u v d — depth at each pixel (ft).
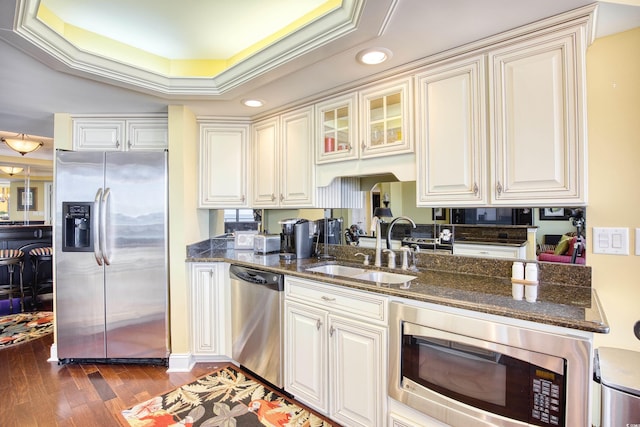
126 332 8.35
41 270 14.89
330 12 4.86
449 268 6.34
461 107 5.41
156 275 8.32
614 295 4.84
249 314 7.58
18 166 21.02
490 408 4.06
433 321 4.51
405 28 4.83
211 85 7.22
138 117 8.98
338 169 7.19
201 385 7.41
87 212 8.27
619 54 4.78
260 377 7.75
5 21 4.56
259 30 6.35
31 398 6.89
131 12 5.74
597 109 4.92
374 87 6.50
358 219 7.68
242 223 10.15
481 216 5.95
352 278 5.94
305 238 8.35
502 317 4.01
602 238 4.91
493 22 4.70
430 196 5.75
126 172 8.29
